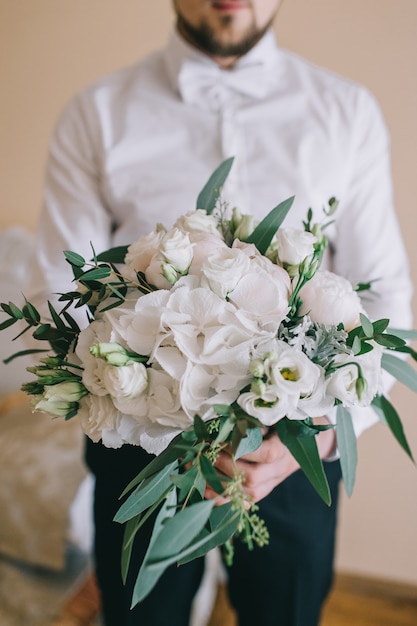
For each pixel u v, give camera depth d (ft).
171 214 3.25
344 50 4.68
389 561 5.62
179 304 1.80
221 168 2.48
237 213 2.29
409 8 4.46
